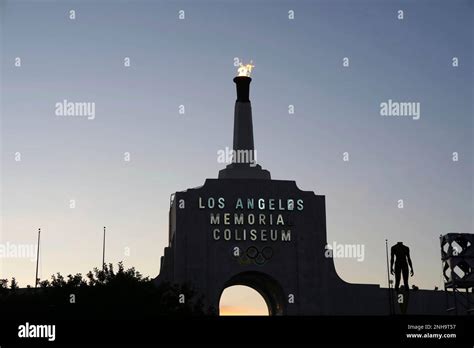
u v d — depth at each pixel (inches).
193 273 4761.3
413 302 4813.0
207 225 4837.6
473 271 3528.5
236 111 5201.8
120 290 3427.7
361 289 4872.0
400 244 2277.3
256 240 4852.4
